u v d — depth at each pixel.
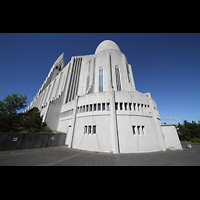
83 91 28.78
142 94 19.03
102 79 26.31
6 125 19.44
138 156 11.34
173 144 17.48
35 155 10.55
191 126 44.38
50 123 24.12
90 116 17.25
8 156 9.55
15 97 22.66
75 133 17.86
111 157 10.74
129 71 31.83
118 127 15.16
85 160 9.27
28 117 20.78
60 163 8.07
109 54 28.83
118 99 17.48
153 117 17.59
